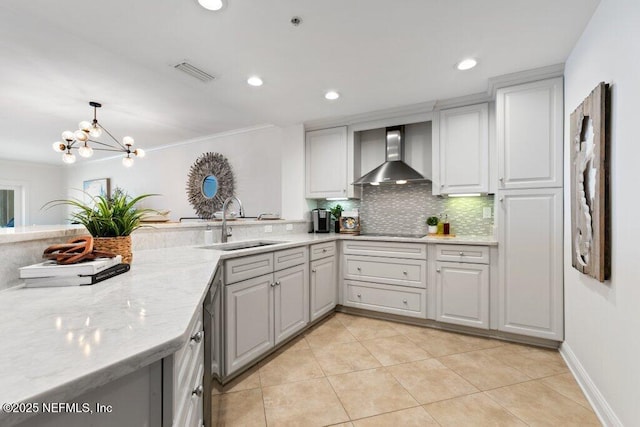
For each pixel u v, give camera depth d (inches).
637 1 47.0
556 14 64.5
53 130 167.3
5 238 38.2
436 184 115.0
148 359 21.0
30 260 42.5
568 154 82.7
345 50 79.0
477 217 120.7
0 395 15.5
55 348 20.9
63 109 134.0
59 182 275.6
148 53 80.4
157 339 22.7
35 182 261.3
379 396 68.3
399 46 77.2
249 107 120.9
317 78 95.2
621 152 51.9
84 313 28.5
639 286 46.7
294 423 59.7
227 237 100.0
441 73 91.8
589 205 63.4
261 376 76.6
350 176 134.4
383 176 123.0
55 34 74.9
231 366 72.1
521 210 92.6
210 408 50.7
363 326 111.1
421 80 96.7
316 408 64.2
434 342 96.7
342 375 77.1
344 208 150.1
